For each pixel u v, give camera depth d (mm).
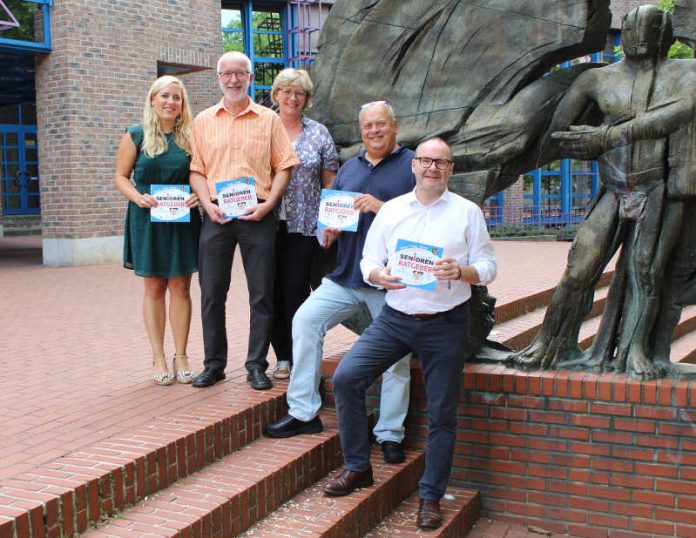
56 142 12891
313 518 3865
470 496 4711
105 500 3355
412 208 3875
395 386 4617
